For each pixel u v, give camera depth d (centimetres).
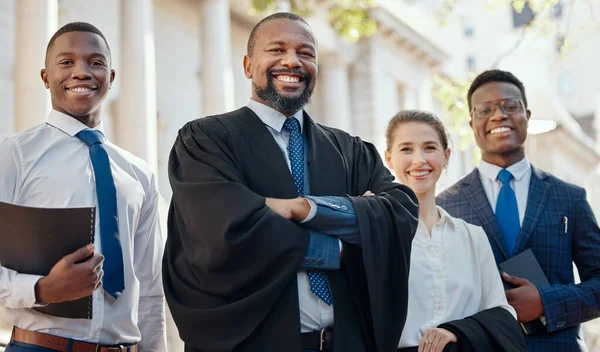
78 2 1112
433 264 402
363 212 334
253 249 313
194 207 321
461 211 478
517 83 492
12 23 978
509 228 464
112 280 357
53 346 345
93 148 375
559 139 2531
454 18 2784
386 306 332
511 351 379
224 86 1356
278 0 1331
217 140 339
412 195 355
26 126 907
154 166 1128
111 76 402
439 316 394
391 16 1850
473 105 494
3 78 960
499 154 482
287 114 358
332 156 360
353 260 338
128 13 1143
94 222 330
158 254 401
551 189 474
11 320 352
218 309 313
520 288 429
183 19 1408
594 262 459
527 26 1099
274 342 317
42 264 327
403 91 2020
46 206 357
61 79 375
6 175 355
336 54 1755
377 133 1831
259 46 359
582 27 1116
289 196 339
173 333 960
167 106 1343
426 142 423
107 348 355
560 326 429
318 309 331
